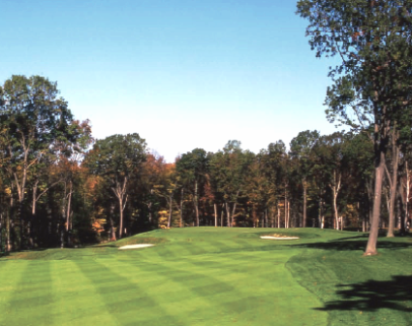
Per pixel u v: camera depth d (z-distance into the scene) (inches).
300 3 873.5
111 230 3004.4
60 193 2516.0
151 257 1231.5
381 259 777.6
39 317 478.9
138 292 578.9
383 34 827.4
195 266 793.6
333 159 2706.7
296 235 1720.0
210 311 484.1
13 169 1737.2
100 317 471.8
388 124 874.8
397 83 834.2
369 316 441.4
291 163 2928.2
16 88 1638.8
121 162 2551.7
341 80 910.4
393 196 1422.2
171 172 3149.6
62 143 1833.2
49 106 1710.1
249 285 603.8
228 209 3179.1
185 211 3430.1
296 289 574.9
